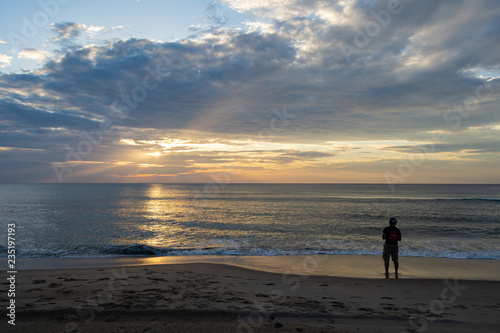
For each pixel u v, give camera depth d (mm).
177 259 12477
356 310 5570
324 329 4410
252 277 8938
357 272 10320
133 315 4691
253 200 63562
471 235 20359
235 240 18156
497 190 120312
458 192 102312
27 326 4207
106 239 18312
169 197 75250
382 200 60812
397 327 4684
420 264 11641
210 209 41750
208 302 5586
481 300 6965
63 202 52594
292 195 85812
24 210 37031
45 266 10859
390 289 7875
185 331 4137
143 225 25172
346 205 48312
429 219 29547
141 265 10492
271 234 20719
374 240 18172
